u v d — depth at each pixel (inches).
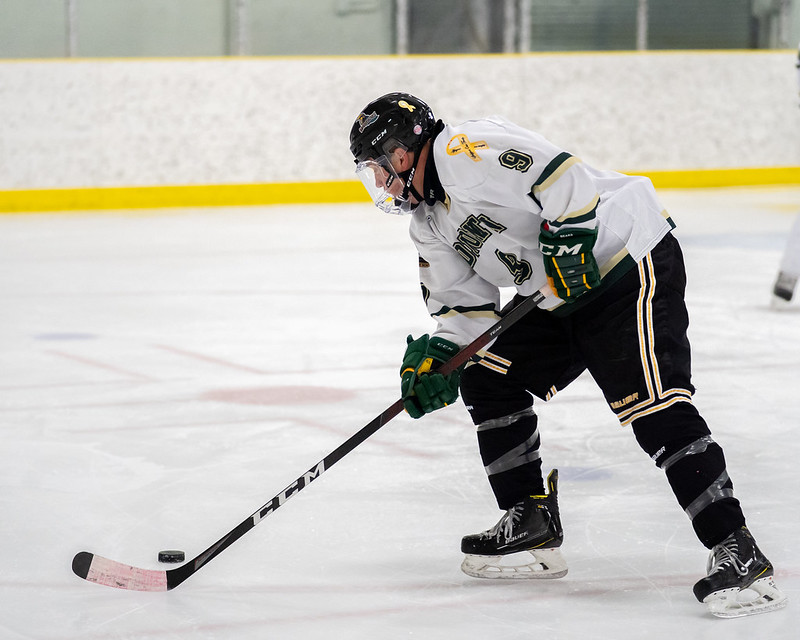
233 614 326.0
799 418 547.5
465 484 453.4
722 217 1414.9
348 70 1633.9
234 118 1595.7
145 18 1619.1
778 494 431.2
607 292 326.3
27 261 1128.2
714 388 608.7
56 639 309.0
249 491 448.1
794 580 343.0
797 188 1808.6
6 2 1565.0
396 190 331.6
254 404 590.2
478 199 321.4
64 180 1536.7
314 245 1239.5
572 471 468.1
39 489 451.8
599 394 604.7
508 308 360.2
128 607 332.5
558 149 311.3
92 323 828.6
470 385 355.9
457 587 346.0
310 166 1641.2
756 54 1809.8
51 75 1510.8
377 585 348.2
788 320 799.7
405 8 1722.4
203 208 1588.3
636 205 331.3
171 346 744.3
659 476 460.1
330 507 426.3
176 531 402.9
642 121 1769.2
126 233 1336.1
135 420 560.7
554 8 1775.3
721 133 1809.8
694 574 352.8
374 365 682.8
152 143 1565.0
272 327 804.6
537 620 317.7
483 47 1760.6
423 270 353.7
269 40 1679.4
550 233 314.5
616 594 337.1
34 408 585.6
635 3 1806.1
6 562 371.9
